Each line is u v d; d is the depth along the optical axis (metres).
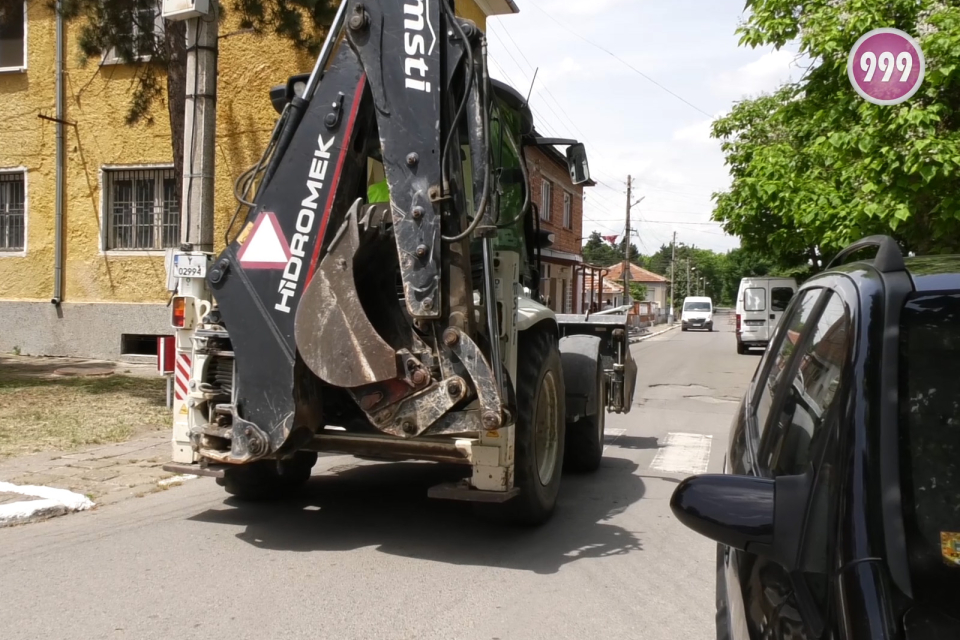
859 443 2.07
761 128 15.39
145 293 15.41
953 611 1.81
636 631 4.16
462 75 4.99
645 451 9.24
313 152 5.08
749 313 25.69
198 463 5.69
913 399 2.15
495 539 5.63
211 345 5.51
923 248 9.31
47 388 11.46
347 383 4.79
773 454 2.68
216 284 5.18
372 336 4.76
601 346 8.85
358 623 4.17
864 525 1.93
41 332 15.82
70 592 4.50
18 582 4.64
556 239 31.52
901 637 1.75
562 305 33.31
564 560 5.22
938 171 8.34
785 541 2.06
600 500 6.86
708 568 5.13
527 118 6.50
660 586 4.80
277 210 5.11
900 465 2.03
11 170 15.88
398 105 4.89
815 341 2.82
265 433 5.06
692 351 27.97
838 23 9.30
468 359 4.71
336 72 5.08
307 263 5.03
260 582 4.72
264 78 14.39
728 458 3.37
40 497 6.18
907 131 8.45
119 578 4.73
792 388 2.86
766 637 1.97
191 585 4.65
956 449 2.06
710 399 14.28
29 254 15.88
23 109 15.74
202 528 5.75
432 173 4.80
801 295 3.67
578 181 6.83
